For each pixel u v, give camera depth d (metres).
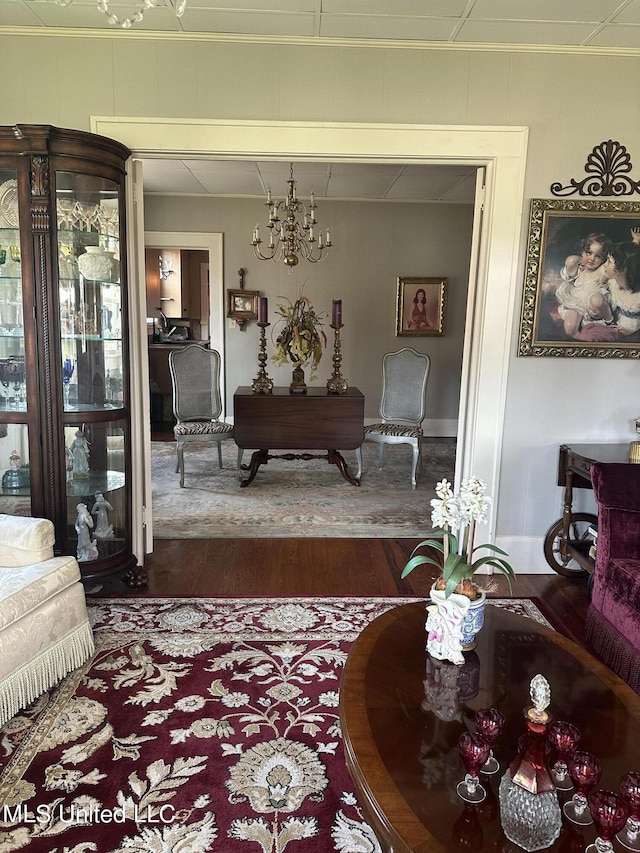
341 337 6.56
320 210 6.32
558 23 2.59
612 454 2.86
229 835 1.47
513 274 2.96
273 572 3.09
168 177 5.43
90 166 2.48
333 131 2.82
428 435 6.86
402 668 1.51
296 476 4.99
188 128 2.79
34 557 2.12
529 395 3.09
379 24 2.61
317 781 1.65
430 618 1.56
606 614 2.31
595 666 1.53
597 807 0.97
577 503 3.22
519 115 2.86
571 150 2.90
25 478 2.61
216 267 6.35
